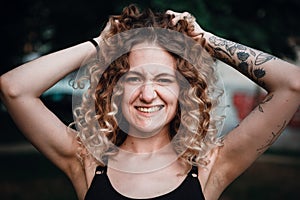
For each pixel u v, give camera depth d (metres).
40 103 2.63
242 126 2.65
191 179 2.60
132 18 2.59
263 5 8.40
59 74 2.62
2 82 2.58
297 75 2.56
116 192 2.58
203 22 7.02
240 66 2.66
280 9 8.48
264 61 2.62
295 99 2.56
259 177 10.55
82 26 9.94
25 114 2.60
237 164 2.67
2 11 12.87
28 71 2.59
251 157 2.65
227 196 8.98
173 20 2.64
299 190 9.62
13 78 2.58
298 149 14.38
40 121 2.62
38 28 12.59
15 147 13.02
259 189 9.53
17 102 2.58
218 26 7.55
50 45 11.02
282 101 2.56
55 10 10.16
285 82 2.56
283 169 11.45
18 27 13.32
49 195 8.58
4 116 16.14
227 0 7.79
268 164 11.97
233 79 14.94
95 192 2.59
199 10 7.01
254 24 8.15
